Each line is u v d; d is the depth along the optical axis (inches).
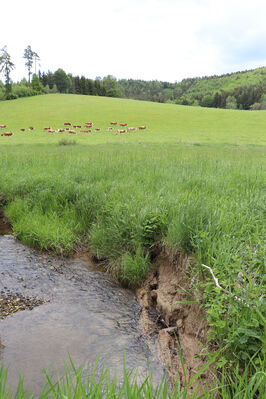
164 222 181.2
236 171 324.5
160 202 205.2
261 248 131.5
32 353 117.6
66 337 128.9
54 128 1959.9
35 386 99.9
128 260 181.3
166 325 141.5
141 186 264.8
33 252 221.8
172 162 428.8
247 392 76.1
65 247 219.8
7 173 366.9
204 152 706.2
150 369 110.7
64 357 116.0
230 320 100.8
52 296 164.1
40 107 2832.2
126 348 123.4
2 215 296.2
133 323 142.9
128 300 164.6
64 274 190.5
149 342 128.6
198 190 244.7
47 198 282.2
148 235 187.8
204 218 167.2
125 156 536.7
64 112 2546.8
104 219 231.3
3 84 4330.7
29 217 260.1
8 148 884.6
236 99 6574.8
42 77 5595.5
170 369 111.0
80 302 159.3
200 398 80.3
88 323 140.5
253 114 2388.0
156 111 2564.0
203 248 144.6
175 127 1914.4
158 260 180.9
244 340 88.8
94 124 2085.4
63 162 442.3
